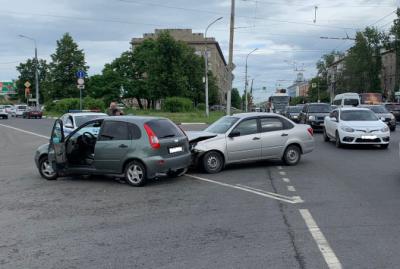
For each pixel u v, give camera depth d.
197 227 6.43
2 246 5.75
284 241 5.70
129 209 7.65
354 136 16.64
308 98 129.00
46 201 8.42
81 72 32.94
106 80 72.50
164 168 9.80
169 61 58.53
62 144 10.31
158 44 58.16
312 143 12.90
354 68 91.50
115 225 6.64
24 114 61.44
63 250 5.55
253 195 8.62
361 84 91.69
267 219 6.79
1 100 130.75
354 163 12.94
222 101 121.62
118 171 9.98
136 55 73.19
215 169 11.51
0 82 110.62
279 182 9.98
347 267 4.79
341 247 5.44
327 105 27.73
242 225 6.49
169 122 10.50
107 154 10.03
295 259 5.05
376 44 89.81
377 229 6.16
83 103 56.34
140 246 5.63
